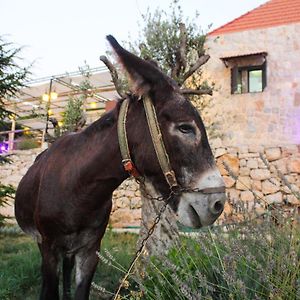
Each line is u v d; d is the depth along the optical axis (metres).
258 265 2.34
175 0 6.95
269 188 10.56
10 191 8.35
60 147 3.34
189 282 2.76
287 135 10.82
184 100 2.61
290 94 10.96
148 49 6.54
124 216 11.88
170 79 2.70
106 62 4.54
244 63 11.44
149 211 5.00
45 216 3.19
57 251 3.24
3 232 9.59
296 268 2.35
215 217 2.42
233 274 2.41
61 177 3.11
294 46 11.09
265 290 2.44
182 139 2.50
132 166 2.71
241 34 11.62
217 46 11.79
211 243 3.09
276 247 2.71
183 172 2.49
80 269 3.29
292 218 2.85
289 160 10.66
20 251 6.62
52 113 13.91
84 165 2.97
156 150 2.54
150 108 2.60
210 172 2.46
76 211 3.04
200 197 2.42
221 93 11.53
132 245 6.44
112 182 2.94
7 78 8.08
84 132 3.17
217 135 10.56
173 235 3.81
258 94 11.20
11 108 13.12
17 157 14.15
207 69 11.70
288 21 11.78
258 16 12.62
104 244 6.16
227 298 2.60
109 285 4.53
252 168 10.87
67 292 4.20
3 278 4.70
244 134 11.16
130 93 2.80
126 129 2.73
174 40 6.48
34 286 4.73
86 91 11.73
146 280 3.30
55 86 14.99
